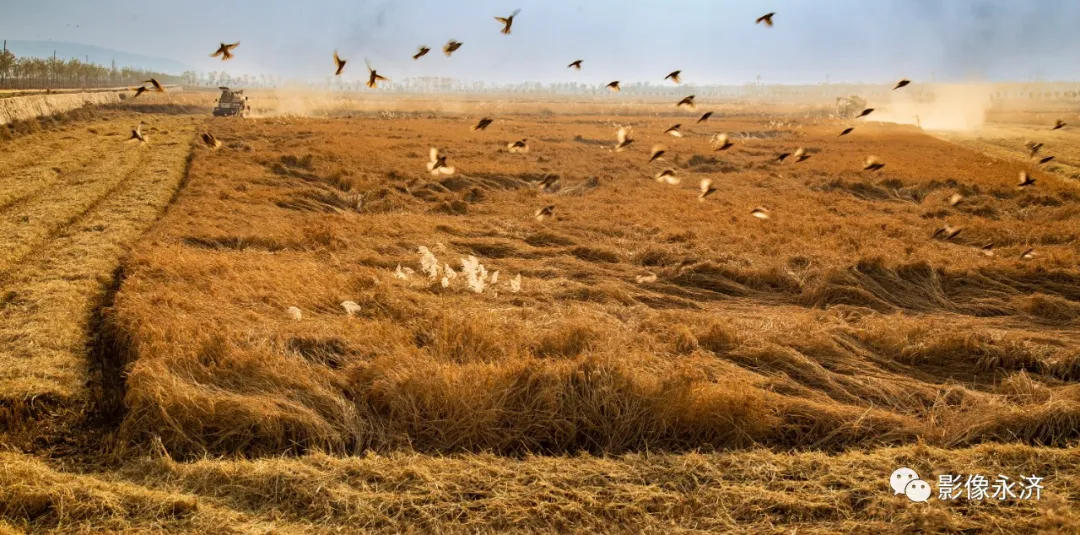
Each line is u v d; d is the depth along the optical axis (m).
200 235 14.95
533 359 8.10
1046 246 16.02
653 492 6.10
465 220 18.53
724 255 14.20
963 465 6.50
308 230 15.70
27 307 10.13
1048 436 7.30
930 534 5.48
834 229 17.88
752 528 5.62
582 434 7.41
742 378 8.29
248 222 16.75
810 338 9.53
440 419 7.32
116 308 9.80
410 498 5.89
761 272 13.00
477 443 7.16
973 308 11.84
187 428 6.96
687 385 7.59
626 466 6.58
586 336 9.10
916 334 9.95
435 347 8.87
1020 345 9.42
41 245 14.19
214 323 9.01
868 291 12.18
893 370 9.20
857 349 9.55
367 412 7.45
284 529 5.47
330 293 10.98
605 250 14.76
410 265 13.57
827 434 7.42
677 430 7.38
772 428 7.45
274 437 6.91
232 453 6.84
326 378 7.88
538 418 7.37
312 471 6.21
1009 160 36.81
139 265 12.10
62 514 5.49
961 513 5.80
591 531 5.59
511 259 14.28
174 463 6.36
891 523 5.64
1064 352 9.26
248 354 8.03
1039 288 12.67
